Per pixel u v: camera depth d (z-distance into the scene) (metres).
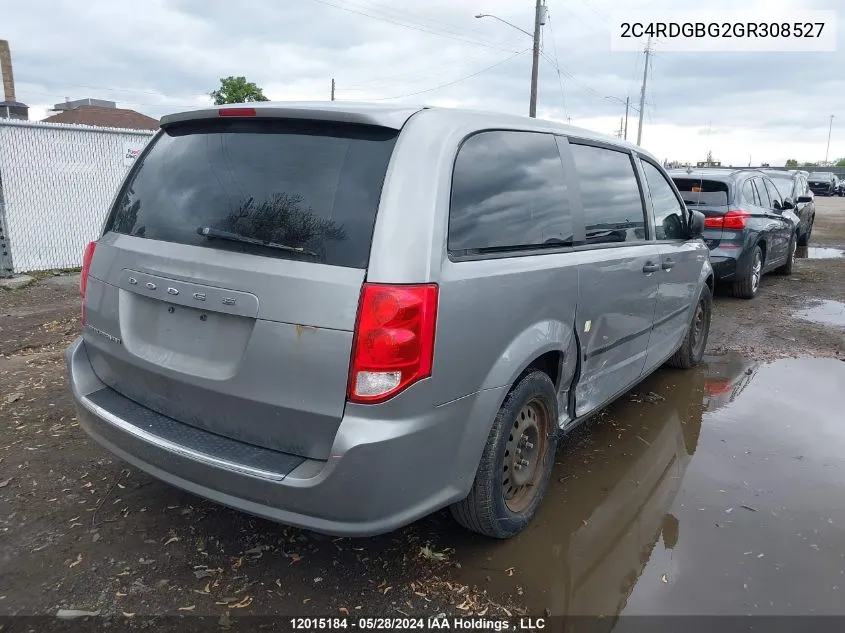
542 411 3.27
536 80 25.55
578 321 3.43
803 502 3.62
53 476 3.64
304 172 2.60
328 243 2.43
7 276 10.38
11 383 5.09
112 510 3.31
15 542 3.02
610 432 4.56
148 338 2.85
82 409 3.05
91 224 11.57
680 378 5.74
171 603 2.66
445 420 2.56
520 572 2.95
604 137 4.08
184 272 2.66
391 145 2.54
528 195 3.15
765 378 5.76
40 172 10.84
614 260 3.76
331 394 2.36
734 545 3.21
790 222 10.70
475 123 2.91
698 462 4.11
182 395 2.74
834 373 5.90
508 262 2.88
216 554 2.98
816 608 2.76
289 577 2.84
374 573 2.89
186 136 3.07
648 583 2.90
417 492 2.53
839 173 64.19
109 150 11.60
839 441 4.44
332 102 2.86
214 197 2.75
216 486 2.55
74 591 2.71
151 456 2.71
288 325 2.39
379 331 2.32
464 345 2.58
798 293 9.65
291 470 2.41
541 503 3.53
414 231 2.43
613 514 3.47
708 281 5.91
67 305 8.30
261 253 2.53
